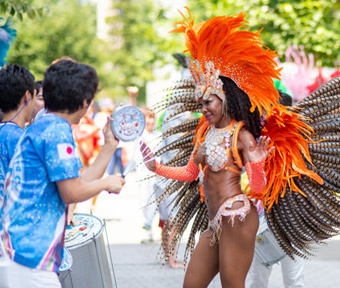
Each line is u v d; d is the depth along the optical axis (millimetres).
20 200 2955
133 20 35688
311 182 3920
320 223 3996
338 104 3930
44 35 22719
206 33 3697
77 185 2963
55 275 3000
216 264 3936
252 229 3738
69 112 3061
